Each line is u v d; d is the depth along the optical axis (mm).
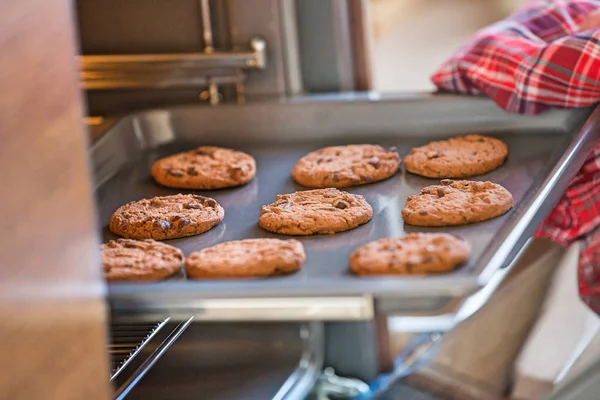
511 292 1287
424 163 1020
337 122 1141
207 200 974
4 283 630
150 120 1136
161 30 1171
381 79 1454
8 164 638
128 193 1029
